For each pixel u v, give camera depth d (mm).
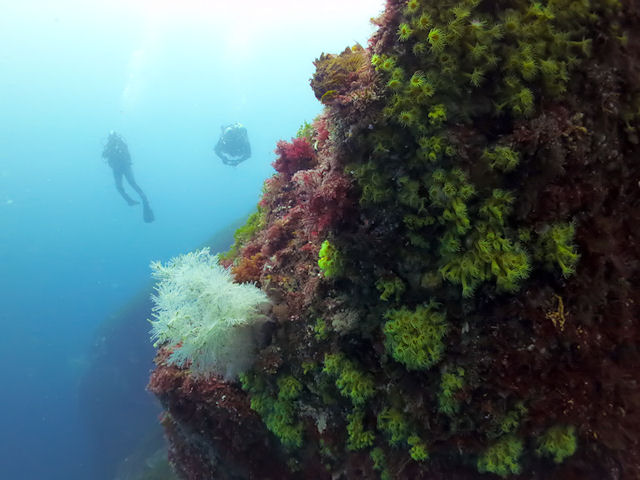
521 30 2186
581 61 2203
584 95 2221
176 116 84938
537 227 2238
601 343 2264
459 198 2307
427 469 2875
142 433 17875
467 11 2205
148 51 80562
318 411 3525
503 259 2225
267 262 4180
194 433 4547
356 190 2783
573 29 2205
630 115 2234
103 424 20016
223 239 21500
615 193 2295
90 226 87062
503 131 2326
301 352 3494
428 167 2439
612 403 2277
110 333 22828
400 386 2873
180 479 6094
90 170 85750
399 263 2789
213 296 3734
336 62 3076
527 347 2363
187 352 3783
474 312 2543
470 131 2326
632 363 2256
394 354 2754
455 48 2275
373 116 2551
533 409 2408
